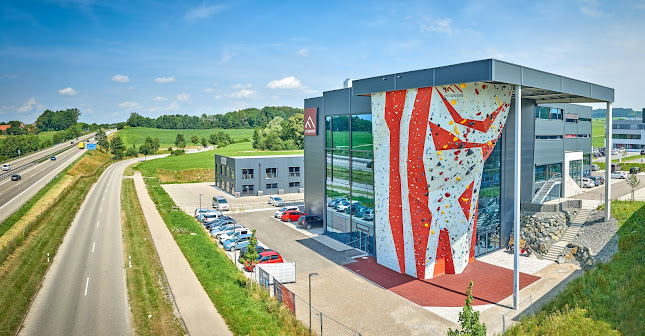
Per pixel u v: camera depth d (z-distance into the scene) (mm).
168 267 30281
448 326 22188
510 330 21062
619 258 29734
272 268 28359
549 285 27531
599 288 25641
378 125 31469
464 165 28578
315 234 41906
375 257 34312
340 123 38656
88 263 31031
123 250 34562
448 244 29625
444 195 28734
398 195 30422
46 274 28562
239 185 68750
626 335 20453
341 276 29844
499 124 29859
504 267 31156
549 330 20641
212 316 22312
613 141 126625
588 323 21484
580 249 31984
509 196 35750
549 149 43531
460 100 26922
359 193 36531
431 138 27469
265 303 24562
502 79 24125
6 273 26797
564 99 37375
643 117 119500
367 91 31203
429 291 26984
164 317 22219
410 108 28406
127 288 26125
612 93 35719
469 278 29109
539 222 35594
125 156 147500
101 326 20938
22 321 21344
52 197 56844
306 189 48156
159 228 42812
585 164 58531
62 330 20422
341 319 23047
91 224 44594
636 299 23938
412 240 29531
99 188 74000
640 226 34375
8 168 92125
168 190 77562
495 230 35000
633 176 44938
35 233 37781
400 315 23531
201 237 39062
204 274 28266
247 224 46500
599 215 37500
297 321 22156
